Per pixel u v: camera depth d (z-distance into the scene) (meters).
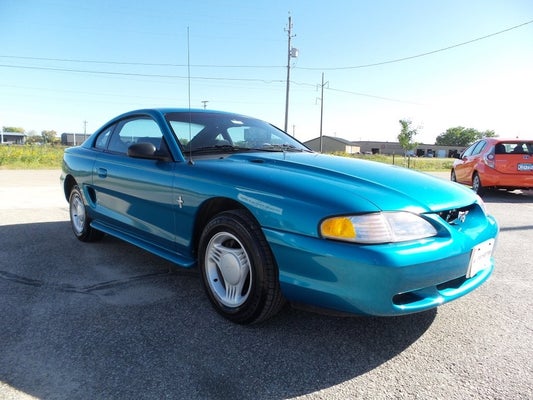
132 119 3.69
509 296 3.08
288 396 1.86
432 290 2.20
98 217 3.94
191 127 3.29
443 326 2.57
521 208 7.49
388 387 1.94
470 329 2.54
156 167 3.06
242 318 2.47
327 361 2.15
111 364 2.09
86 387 1.90
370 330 2.50
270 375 2.02
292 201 2.21
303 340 2.36
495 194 9.76
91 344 2.28
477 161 9.28
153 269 3.55
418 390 1.92
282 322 2.58
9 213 6.04
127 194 3.36
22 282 3.21
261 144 3.54
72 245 4.30
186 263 2.85
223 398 1.84
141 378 1.97
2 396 1.81
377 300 1.99
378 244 2.01
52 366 2.06
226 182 2.52
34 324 2.50
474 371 2.08
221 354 2.20
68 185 4.59
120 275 3.40
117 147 3.78
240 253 2.50
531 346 2.34
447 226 2.25
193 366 2.08
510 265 3.87
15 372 2.00
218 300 2.61
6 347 2.23
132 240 3.43
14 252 4.03
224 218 2.50
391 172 2.73
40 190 8.87
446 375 2.05
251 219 2.40
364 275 1.97
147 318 2.61
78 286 3.14
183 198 2.77
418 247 2.06
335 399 1.85
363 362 2.15
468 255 2.28
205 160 2.89
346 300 2.04
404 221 2.12
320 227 2.09
